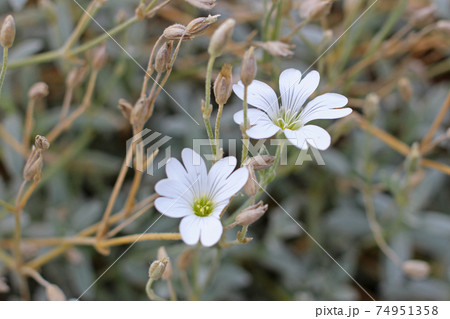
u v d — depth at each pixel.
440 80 0.31
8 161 0.25
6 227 0.25
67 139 0.28
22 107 0.28
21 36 0.28
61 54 0.24
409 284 0.26
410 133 0.28
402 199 0.25
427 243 0.26
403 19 0.30
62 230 0.25
